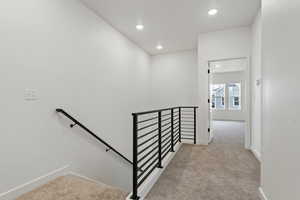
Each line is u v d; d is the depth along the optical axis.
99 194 1.65
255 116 3.00
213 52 3.57
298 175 0.96
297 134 0.98
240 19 3.03
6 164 1.52
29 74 1.72
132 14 2.83
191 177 2.12
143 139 4.63
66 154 2.16
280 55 1.24
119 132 3.48
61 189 1.74
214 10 2.71
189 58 4.83
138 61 4.44
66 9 2.19
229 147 3.50
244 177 2.12
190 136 4.62
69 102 2.23
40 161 1.82
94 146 2.69
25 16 1.68
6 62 1.52
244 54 3.33
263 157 1.59
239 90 8.66
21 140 1.64
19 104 1.63
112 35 3.27
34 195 1.62
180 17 2.94
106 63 3.06
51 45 1.97
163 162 2.43
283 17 1.19
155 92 5.26
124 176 3.62
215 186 1.89
